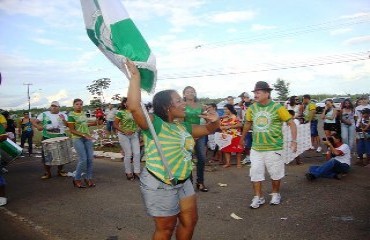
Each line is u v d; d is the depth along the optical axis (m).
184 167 3.05
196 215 3.21
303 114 11.76
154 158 3.00
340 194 6.12
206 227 4.80
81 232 4.79
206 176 8.09
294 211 5.32
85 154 7.33
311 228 4.63
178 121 3.27
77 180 7.40
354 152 10.80
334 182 7.01
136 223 5.08
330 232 4.47
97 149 13.57
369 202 5.62
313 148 11.71
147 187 3.02
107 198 6.46
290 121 5.35
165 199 2.99
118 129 7.82
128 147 7.91
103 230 4.84
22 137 13.73
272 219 5.01
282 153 5.52
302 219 4.96
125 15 3.01
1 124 6.42
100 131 16.42
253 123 5.54
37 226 5.07
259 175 5.53
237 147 8.82
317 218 4.98
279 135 5.45
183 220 3.17
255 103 5.63
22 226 5.09
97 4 3.08
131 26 3.00
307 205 5.57
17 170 10.01
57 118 8.92
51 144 8.30
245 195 6.31
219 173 8.41
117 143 14.69
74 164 10.70
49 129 8.81
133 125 7.85
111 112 16.61
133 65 2.84
